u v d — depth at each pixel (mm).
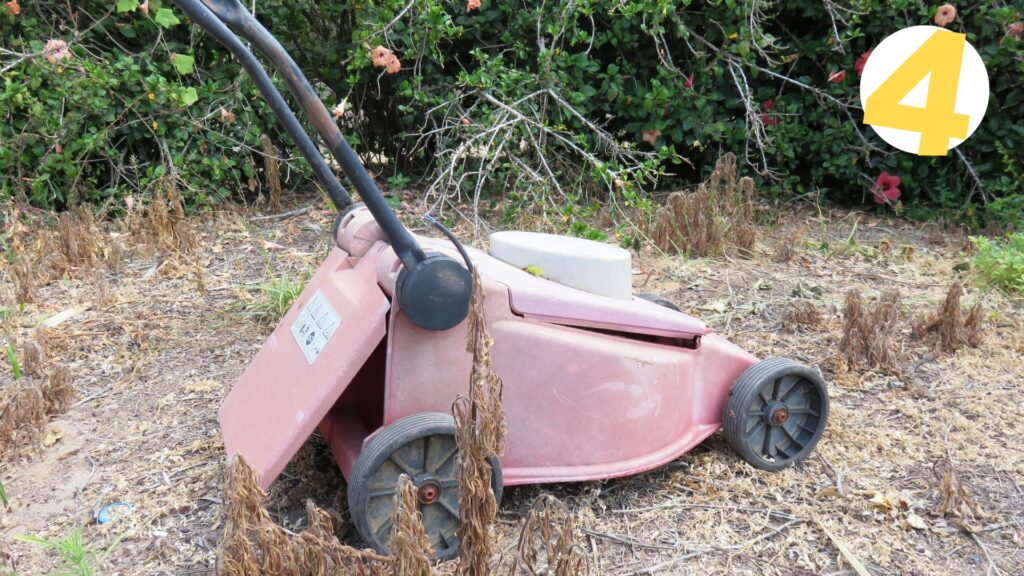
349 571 1724
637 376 2311
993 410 2986
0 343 3521
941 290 4324
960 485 2346
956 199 5980
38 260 4387
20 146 5008
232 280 4289
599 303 2301
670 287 4289
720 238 4797
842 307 3977
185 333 3623
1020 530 2301
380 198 1896
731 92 6105
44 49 4934
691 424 2549
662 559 2162
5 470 2604
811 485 2514
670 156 5359
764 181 6309
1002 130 5723
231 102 5523
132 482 2516
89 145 5109
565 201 5652
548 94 5531
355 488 1953
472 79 5258
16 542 2232
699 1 5926
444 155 5746
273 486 2455
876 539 2250
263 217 5410
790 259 4781
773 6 6020
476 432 1690
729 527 2299
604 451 2307
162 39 5605
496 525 2248
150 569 2113
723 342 2648
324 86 6684
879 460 2656
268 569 1607
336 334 2117
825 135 5863
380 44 5371
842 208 6148
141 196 5176
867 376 3240
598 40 5812
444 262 1952
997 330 3727
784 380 2557
